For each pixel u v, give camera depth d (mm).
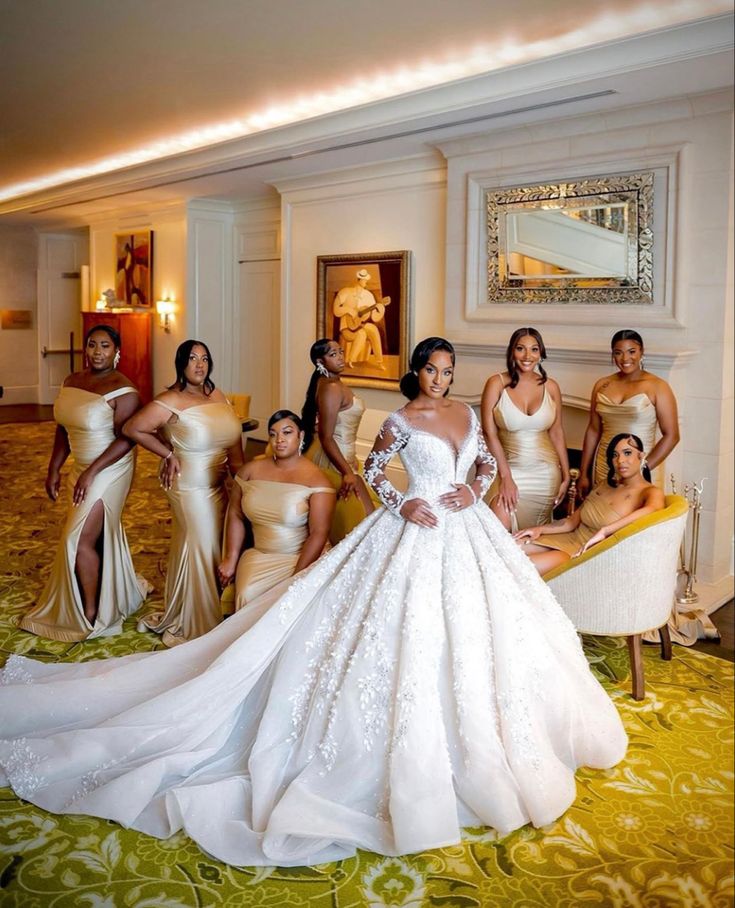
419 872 2475
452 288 6680
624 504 3828
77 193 10500
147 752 2941
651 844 2621
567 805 2770
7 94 6672
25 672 3607
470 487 3168
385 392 7930
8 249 14461
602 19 4812
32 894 2342
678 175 5215
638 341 4699
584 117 5641
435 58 5570
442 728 2723
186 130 7918
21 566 5438
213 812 2670
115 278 12172
